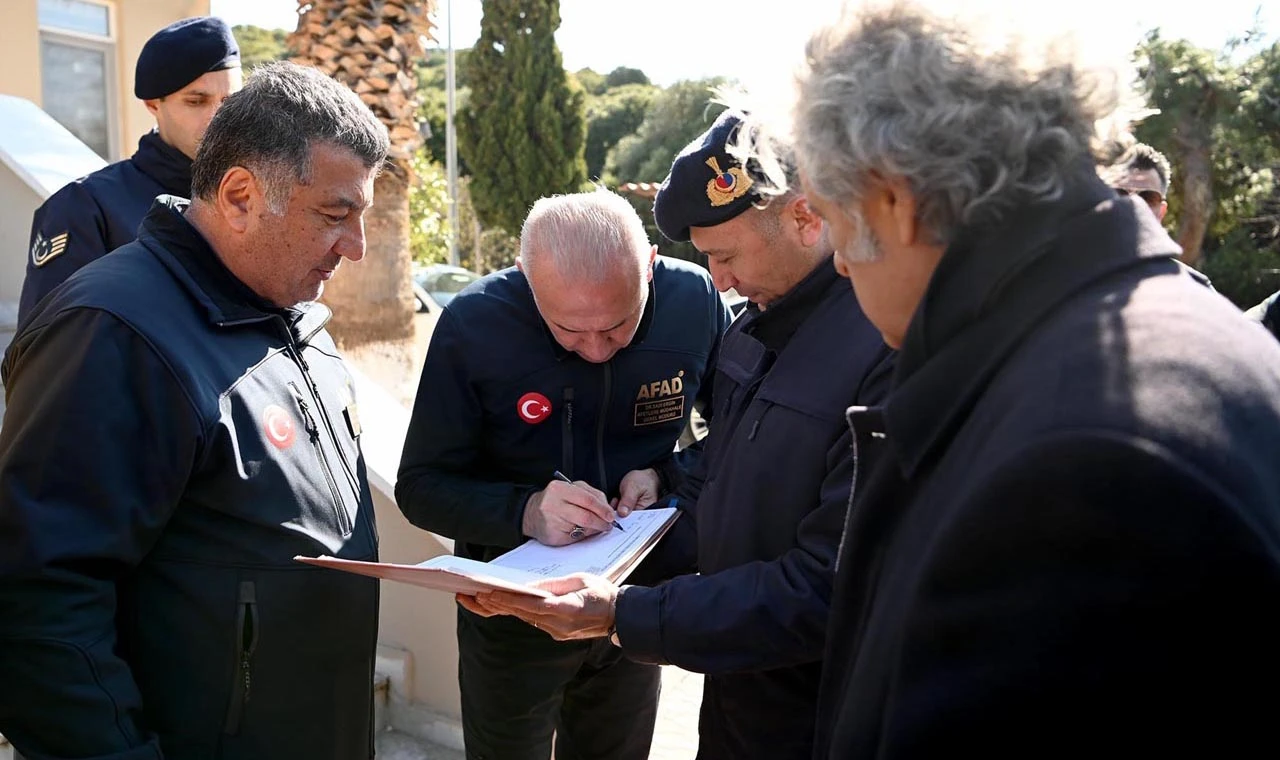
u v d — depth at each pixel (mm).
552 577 1575
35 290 2277
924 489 890
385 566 1408
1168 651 672
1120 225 841
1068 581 696
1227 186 18062
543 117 21203
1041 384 762
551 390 2043
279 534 1551
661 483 2156
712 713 1720
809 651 1432
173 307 1467
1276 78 17625
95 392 1342
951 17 867
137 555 1408
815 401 1484
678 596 1498
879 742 856
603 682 2277
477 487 2025
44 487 1317
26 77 7047
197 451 1434
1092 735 695
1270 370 767
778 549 1542
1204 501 659
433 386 2053
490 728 2219
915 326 902
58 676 1310
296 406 1625
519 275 2078
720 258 1612
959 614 751
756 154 1310
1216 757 685
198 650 1494
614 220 1838
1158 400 703
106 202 2303
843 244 969
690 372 2170
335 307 5879
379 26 5758
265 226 1509
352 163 1536
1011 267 839
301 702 1608
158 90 2301
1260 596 665
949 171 843
